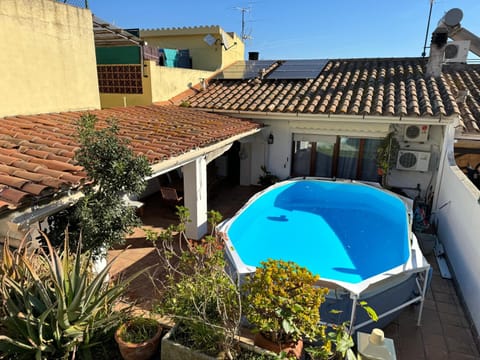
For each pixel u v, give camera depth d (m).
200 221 11.85
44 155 7.71
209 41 21.11
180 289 5.81
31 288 5.83
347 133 15.38
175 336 5.50
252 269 7.57
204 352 5.09
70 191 6.52
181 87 18.39
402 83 15.76
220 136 11.69
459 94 13.83
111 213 6.51
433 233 12.37
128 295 8.41
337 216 13.94
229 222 10.98
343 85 16.42
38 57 11.41
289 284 4.98
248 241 11.67
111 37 15.96
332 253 11.05
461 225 9.63
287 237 12.16
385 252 11.03
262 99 16.50
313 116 14.45
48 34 11.67
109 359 5.70
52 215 6.96
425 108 13.07
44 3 11.42
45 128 9.88
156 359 5.66
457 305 8.56
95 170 6.38
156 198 16.16
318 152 16.48
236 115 16.16
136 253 10.81
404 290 7.68
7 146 8.21
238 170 18.92
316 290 5.06
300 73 18.88
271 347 5.15
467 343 7.24
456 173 10.94
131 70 16.42
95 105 14.13
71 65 12.73
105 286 6.55
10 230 6.11
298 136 16.53
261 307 4.90
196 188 11.39
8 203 5.49
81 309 5.49
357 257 10.80
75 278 5.66
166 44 22.53
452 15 17.34
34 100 11.46
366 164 15.77
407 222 10.92
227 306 5.32
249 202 12.62
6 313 5.54
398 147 14.57
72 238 6.87
